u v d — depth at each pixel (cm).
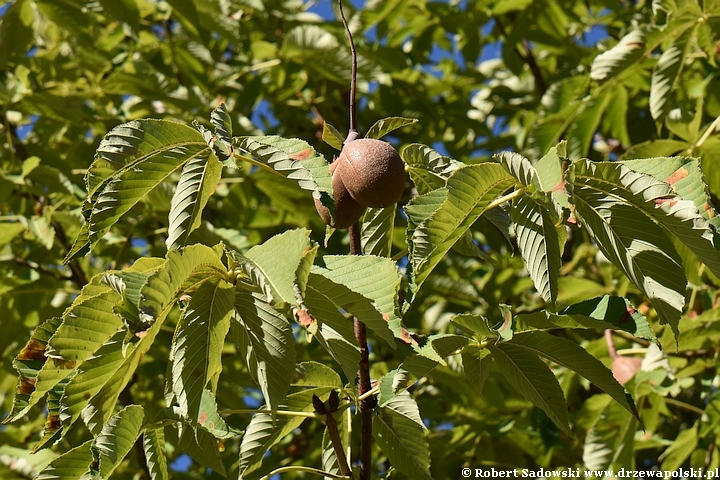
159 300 146
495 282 414
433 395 395
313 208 393
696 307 350
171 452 388
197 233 338
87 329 156
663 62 325
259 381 159
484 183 165
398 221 426
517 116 521
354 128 188
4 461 336
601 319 171
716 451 343
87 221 175
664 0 321
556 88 382
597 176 160
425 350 174
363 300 157
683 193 161
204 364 156
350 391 197
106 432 176
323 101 477
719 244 155
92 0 381
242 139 170
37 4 379
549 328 178
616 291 383
